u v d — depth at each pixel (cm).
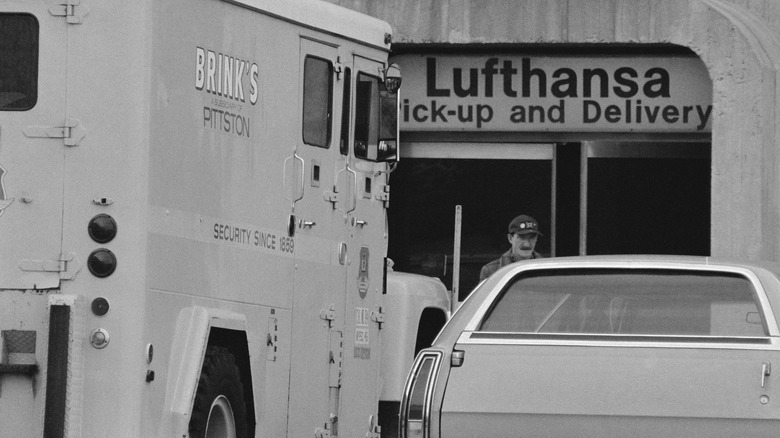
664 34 3212
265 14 1966
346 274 2194
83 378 1658
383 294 2322
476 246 3616
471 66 3525
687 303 1606
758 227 3053
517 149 3591
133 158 1675
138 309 1664
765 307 1582
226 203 1859
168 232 1725
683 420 1553
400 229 3647
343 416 2188
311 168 2089
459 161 3616
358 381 2236
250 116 1923
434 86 3541
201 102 1803
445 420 1619
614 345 1595
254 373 1923
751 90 3102
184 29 1766
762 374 1541
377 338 2300
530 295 1653
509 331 1638
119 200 1673
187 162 1769
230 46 1878
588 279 1642
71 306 1653
